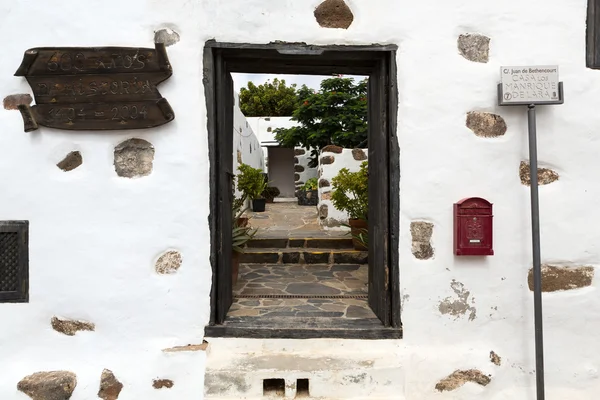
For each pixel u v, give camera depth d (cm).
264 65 217
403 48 196
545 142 197
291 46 197
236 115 679
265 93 1500
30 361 195
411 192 196
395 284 199
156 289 195
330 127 808
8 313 195
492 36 197
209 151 196
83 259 195
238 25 196
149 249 195
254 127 1189
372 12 196
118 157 196
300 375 184
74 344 195
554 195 197
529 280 197
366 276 337
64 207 194
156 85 193
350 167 552
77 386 189
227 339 198
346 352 194
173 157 195
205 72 196
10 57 195
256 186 499
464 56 197
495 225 197
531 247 197
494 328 197
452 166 196
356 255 396
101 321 195
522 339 197
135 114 192
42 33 194
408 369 191
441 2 196
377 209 218
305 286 298
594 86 197
